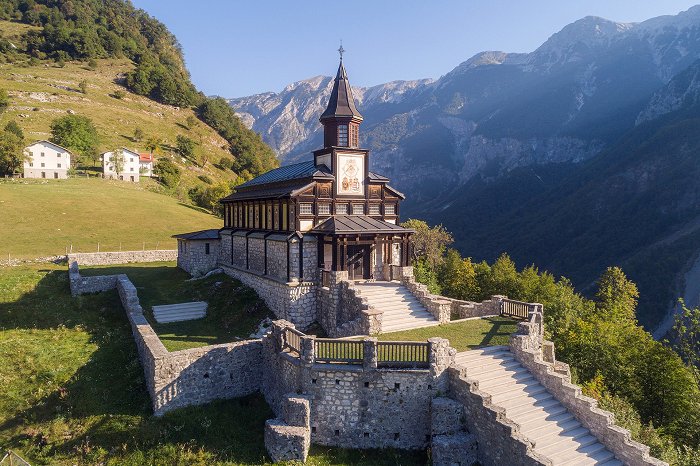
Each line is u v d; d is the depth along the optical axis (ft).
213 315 108.88
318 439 65.51
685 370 104.58
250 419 72.49
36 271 132.05
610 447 62.34
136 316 96.48
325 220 106.63
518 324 79.15
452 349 67.21
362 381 64.95
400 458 63.00
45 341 91.20
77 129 387.34
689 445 91.91
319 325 100.68
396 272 109.91
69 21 653.71
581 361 107.86
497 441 58.03
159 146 461.78
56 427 68.64
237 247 132.87
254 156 539.29
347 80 120.67
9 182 257.14
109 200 244.83
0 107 414.82
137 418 69.92
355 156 112.47
